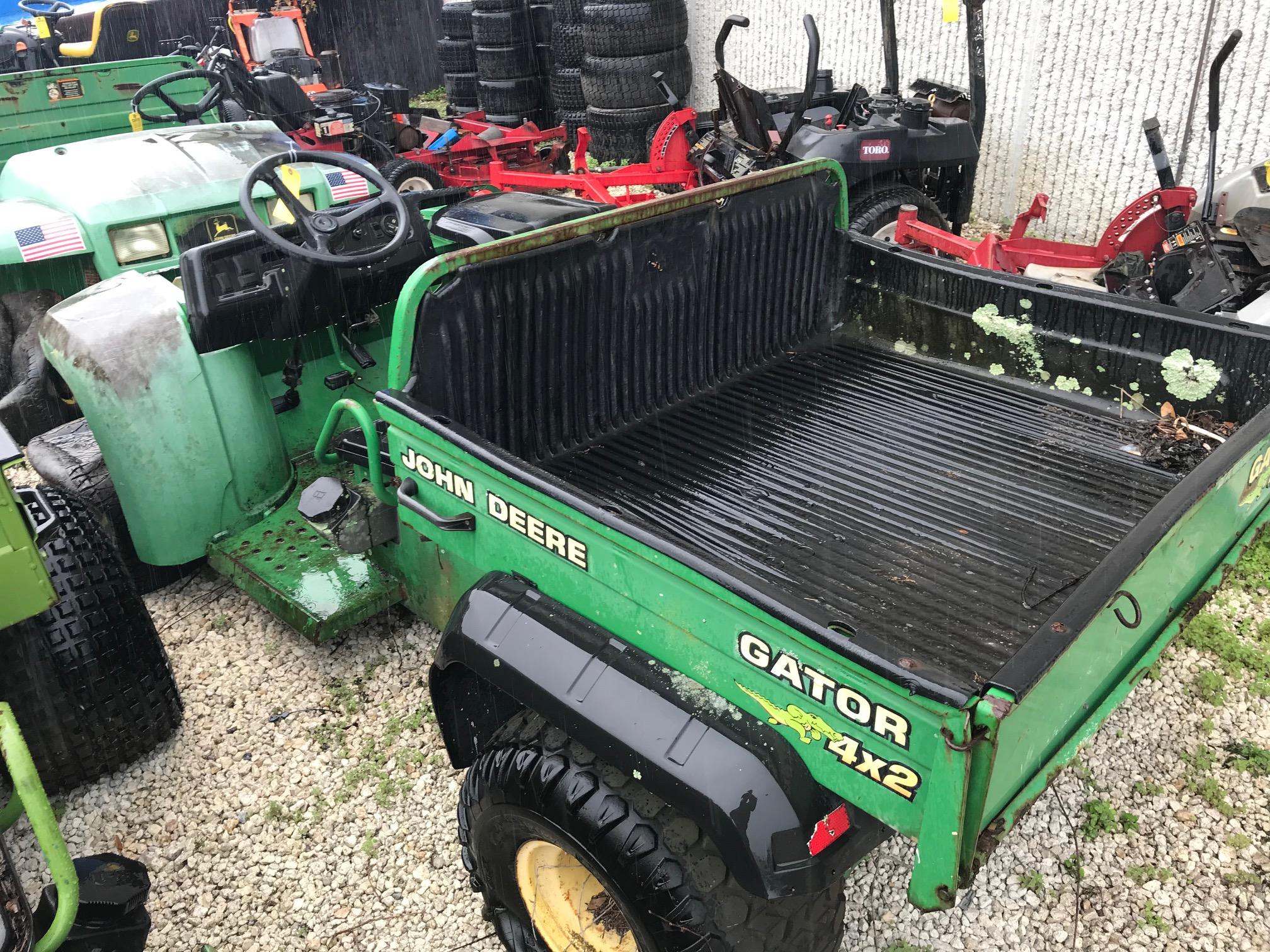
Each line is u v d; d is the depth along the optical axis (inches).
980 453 120.0
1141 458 116.6
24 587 83.5
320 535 128.0
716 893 70.3
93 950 74.6
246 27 323.0
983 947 93.0
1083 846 102.7
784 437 125.4
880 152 221.3
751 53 360.2
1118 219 203.0
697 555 68.5
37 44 317.7
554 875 83.9
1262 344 107.5
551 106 394.0
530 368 114.9
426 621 129.3
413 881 101.8
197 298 118.8
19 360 163.9
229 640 136.4
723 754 68.1
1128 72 254.2
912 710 58.6
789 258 141.3
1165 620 82.4
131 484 122.3
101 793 112.6
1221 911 95.7
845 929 94.7
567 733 76.8
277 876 103.0
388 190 128.4
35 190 162.9
